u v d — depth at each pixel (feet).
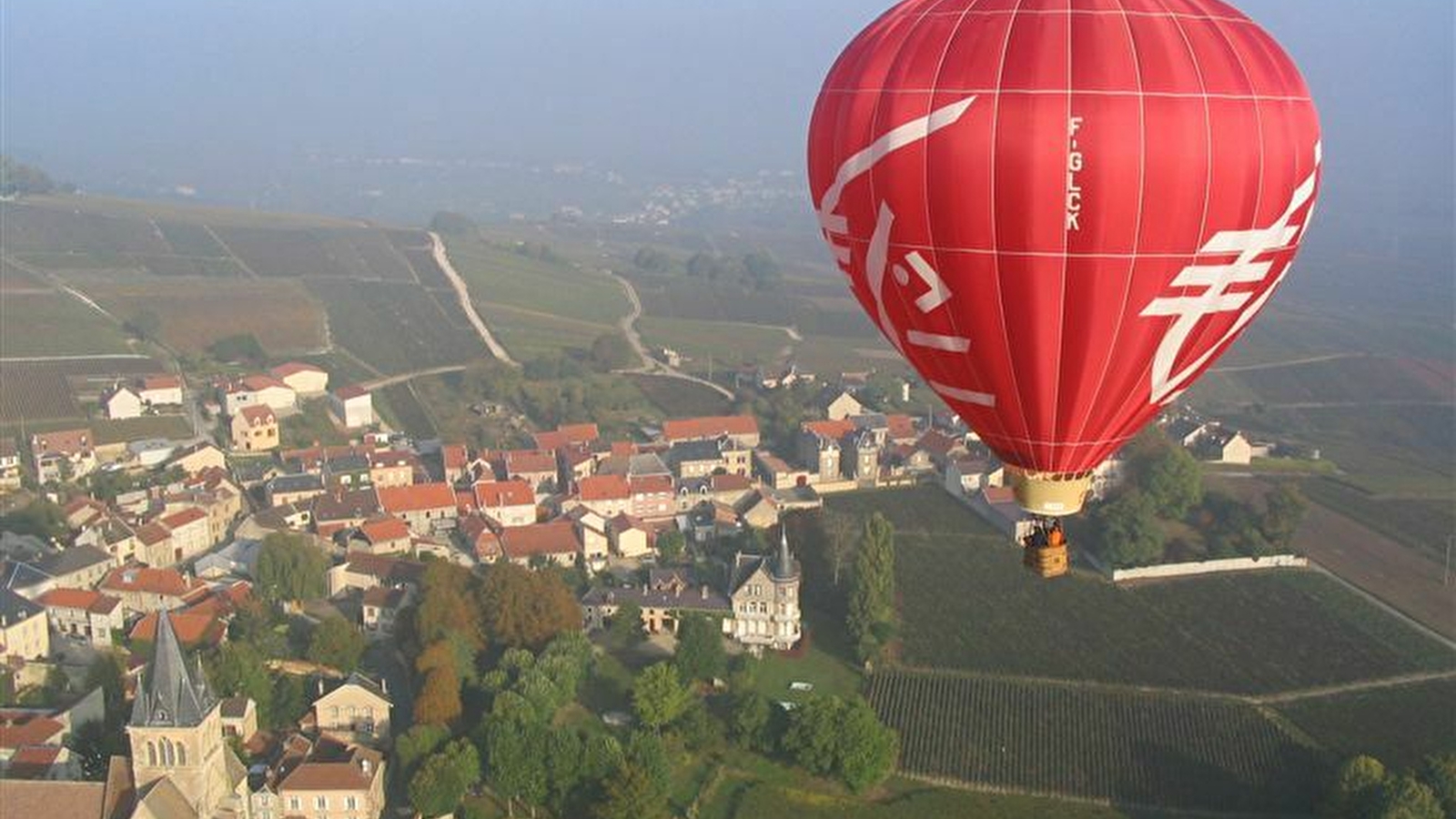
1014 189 143.13
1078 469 162.09
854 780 313.73
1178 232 144.66
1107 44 141.90
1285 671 387.14
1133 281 147.02
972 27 147.33
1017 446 162.50
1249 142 143.84
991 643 401.08
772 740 329.93
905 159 148.56
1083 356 152.05
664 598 406.00
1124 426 160.45
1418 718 360.48
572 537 462.19
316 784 290.97
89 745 310.65
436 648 339.57
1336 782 302.45
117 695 336.70
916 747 340.39
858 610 393.70
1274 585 453.17
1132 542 453.58
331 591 427.33
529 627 368.07
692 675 358.02
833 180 159.63
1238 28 149.28
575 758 299.17
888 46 153.89
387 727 326.44
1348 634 414.62
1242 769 332.60
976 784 324.80
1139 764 333.83
